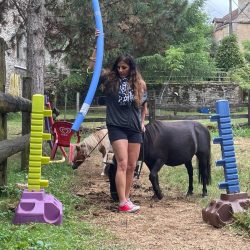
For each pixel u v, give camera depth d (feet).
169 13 63.05
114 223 18.25
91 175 32.30
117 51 60.95
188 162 24.86
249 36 177.27
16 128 58.59
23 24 53.11
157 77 111.75
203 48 129.59
